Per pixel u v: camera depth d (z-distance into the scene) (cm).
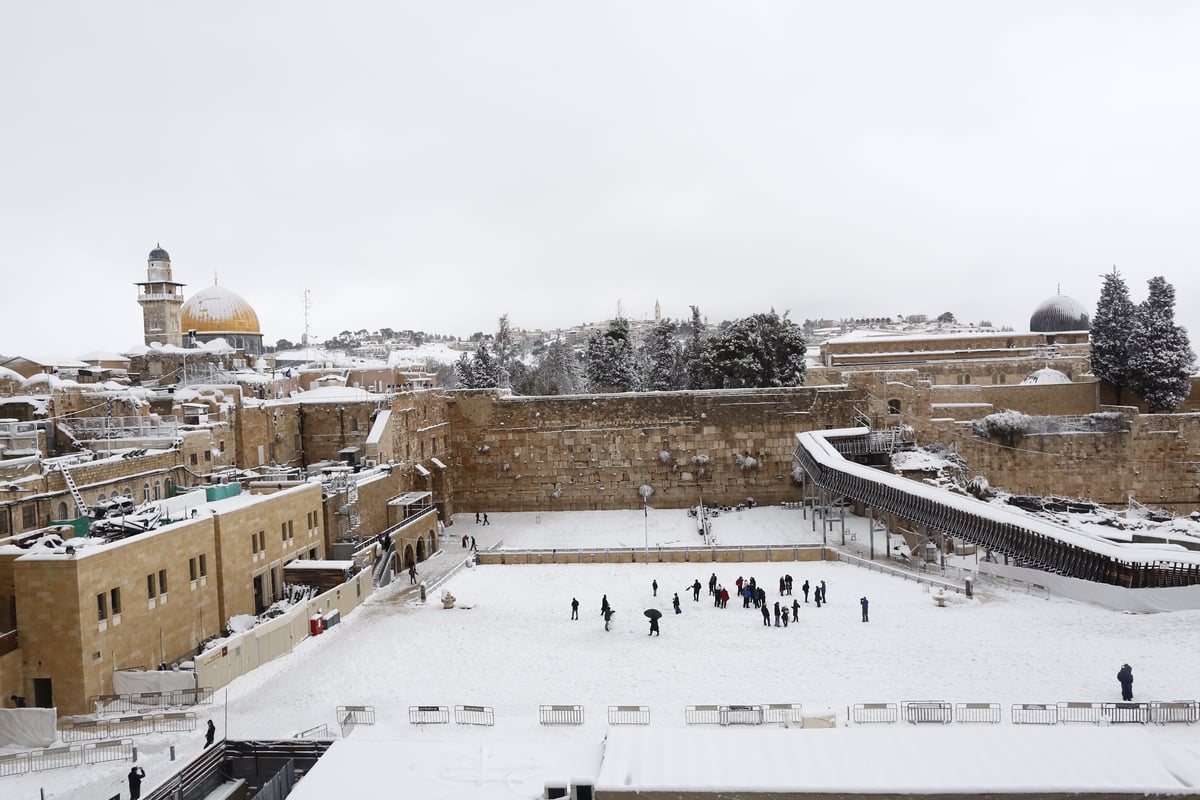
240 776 2656
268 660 4441
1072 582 5088
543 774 2220
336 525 6372
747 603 5188
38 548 3947
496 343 17112
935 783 2041
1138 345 8725
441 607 5494
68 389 6444
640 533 8044
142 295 10094
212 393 7188
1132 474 8331
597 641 4559
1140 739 2245
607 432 9044
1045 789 2006
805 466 7631
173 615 4375
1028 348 11431
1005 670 3800
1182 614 4509
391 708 3644
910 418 8625
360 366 12838
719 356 10100
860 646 4256
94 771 3188
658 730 2381
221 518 4803
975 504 6000
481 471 9194
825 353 12119
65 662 3728
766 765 2145
